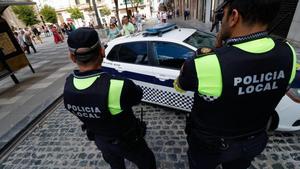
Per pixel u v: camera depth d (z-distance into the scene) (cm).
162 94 317
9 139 332
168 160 251
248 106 98
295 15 653
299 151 238
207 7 1619
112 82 120
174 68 291
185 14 2152
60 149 301
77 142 312
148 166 174
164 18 1972
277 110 221
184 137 288
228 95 92
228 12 95
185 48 287
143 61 322
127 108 133
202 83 95
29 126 374
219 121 105
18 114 430
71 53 122
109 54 361
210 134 113
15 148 321
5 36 647
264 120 111
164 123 326
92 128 143
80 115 134
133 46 333
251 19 89
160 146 276
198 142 122
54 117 400
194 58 97
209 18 1639
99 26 1595
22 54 708
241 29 94
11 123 395
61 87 551
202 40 312
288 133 265
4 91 605
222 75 89
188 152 142
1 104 507
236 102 95
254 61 88
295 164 223
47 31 2689
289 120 230
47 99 476
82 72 125
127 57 340
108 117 127
